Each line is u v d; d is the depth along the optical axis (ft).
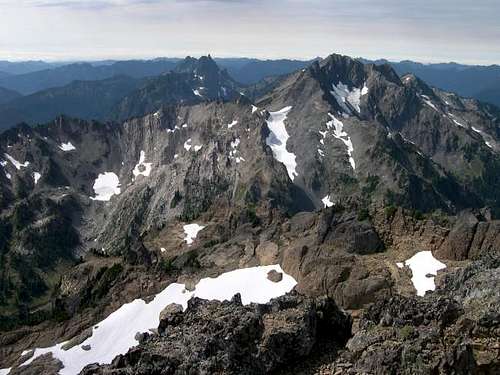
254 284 338.13
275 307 165.99
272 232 415.64
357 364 143.43
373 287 282.77
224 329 148.25
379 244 327.26
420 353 138.92
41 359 304.91
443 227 328.90
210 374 132.36
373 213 355.77
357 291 284.61
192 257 426.10
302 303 167.73
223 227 601.62
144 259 527.40
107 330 324.80
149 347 143.95
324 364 148.25
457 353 137.39
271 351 146.51
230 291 334.65
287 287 324.39
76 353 307.99
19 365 308.19
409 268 299.99
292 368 148.15
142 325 324.39
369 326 158.20
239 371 136.77
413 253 314.14
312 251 334.24
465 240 302.66
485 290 178.09
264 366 143.74
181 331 152.46
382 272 298.35
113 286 380.78
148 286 364.58
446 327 149.48
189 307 176.76
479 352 143.64
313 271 314.35
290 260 343.87
